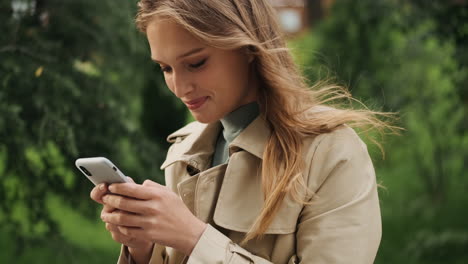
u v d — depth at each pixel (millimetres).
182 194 1343
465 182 7809
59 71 3654
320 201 1220
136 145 4047
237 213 1257
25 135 3500
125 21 4059
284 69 1252
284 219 1221
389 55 7324
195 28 1132
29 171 3693
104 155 3850
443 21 4941
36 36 3814
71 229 6801
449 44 5262
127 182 1141
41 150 3572
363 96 6281
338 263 1162
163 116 6562
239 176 1271
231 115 1329
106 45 4105
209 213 1306
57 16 4012
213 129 1414
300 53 1691
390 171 8953
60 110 3496
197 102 1212
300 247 1220
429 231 6664
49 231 3965
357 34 7562
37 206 3855
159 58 1178
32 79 3475
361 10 6660
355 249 1170
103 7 4105
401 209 7988
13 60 3479
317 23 8742
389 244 6945
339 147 1241
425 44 6621
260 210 1249
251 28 1216
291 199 1223
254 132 1286
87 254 4227
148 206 1123
